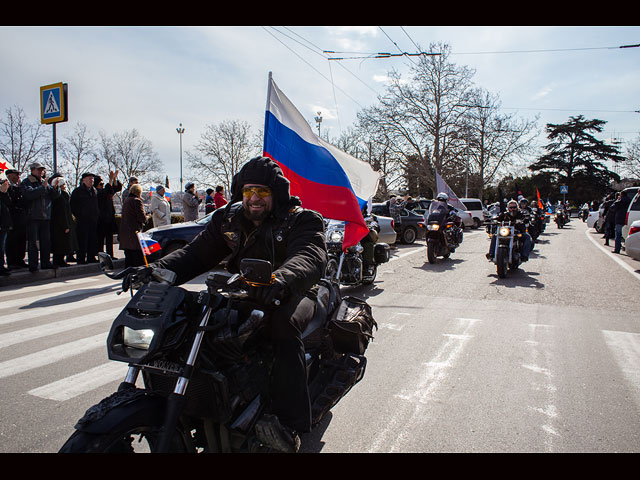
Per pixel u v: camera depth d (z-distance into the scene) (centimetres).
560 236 2056
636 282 876
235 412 222
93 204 1002
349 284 768
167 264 244
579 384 397
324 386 301
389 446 297
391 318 616
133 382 206
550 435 312
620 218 1354
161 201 1122
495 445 299
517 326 575
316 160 511
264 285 203
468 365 442
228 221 257
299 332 242
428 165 4028
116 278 231
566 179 7875
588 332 548
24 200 845
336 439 305
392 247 1588
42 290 785
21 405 350
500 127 4197
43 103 995
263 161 247
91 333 532
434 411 347
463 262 1186
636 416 339
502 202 2075
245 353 225
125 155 4416
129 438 196
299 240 246
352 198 533
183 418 217
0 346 485
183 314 203
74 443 175
